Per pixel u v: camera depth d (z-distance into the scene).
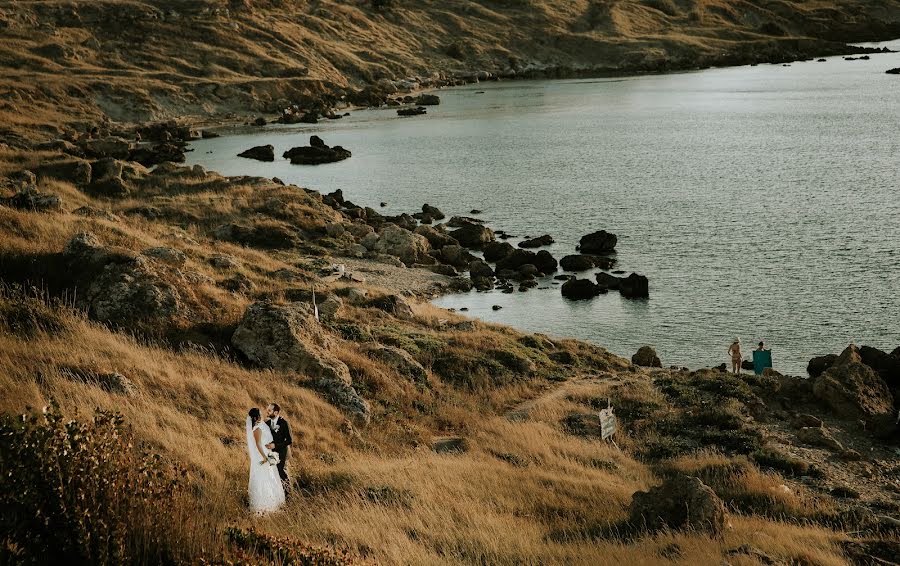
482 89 175.62
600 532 16.34
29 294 27.78
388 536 13.72
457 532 14.74
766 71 191.88
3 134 96.81
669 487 16.78
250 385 23.67
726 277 48.66
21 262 29.55
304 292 35.69
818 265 49.66
